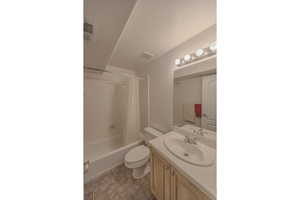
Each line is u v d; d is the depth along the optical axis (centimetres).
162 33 120
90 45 111
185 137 124
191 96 127
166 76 167
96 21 78
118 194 127
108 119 243
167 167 92
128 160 142
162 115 178
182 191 78
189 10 89
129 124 222
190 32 118
